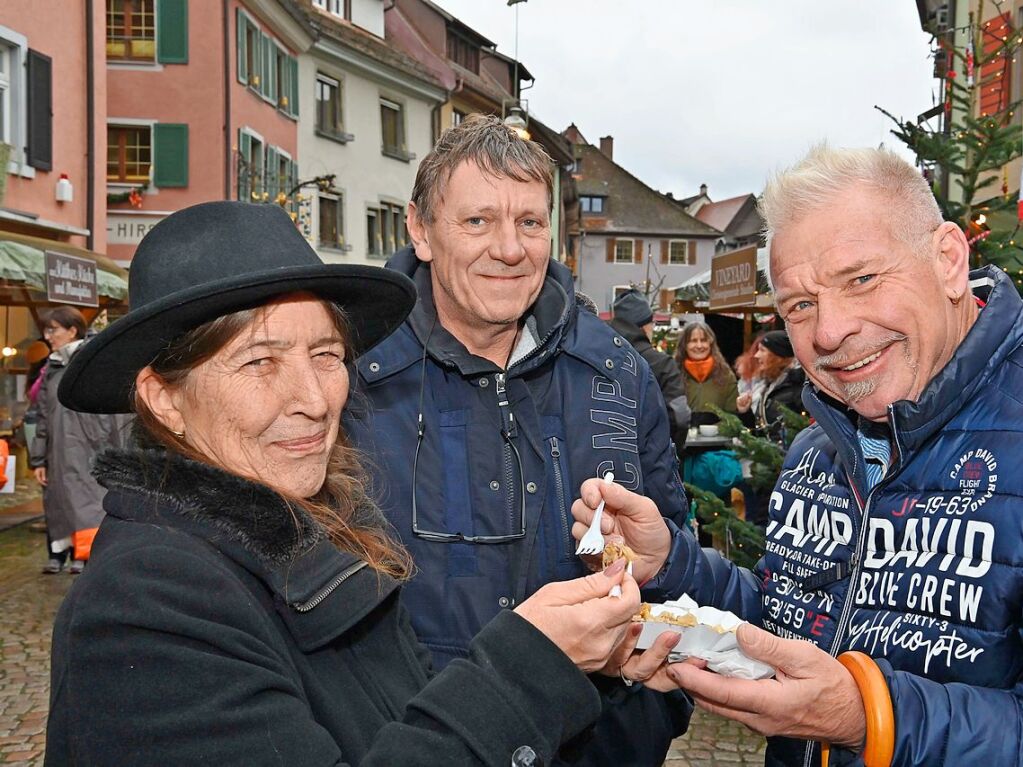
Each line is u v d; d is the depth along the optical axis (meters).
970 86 3.78
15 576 6.78
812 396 1.71
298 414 1.32
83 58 13.31
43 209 12.36
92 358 1.23
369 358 2.11
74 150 13.12
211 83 17.73
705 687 1.46
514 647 1.23
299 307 1.31
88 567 1.19
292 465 1.34
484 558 2.03
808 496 1.81
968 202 3.57
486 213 1.99
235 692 1.09
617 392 2.22
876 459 1.71
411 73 25.27
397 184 25.61
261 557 1.23
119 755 1.06
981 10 3.83
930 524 1.50
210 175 17.78
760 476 4.01
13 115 11.80
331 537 1.48
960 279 1.55
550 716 1.20
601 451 2.14
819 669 1.43
